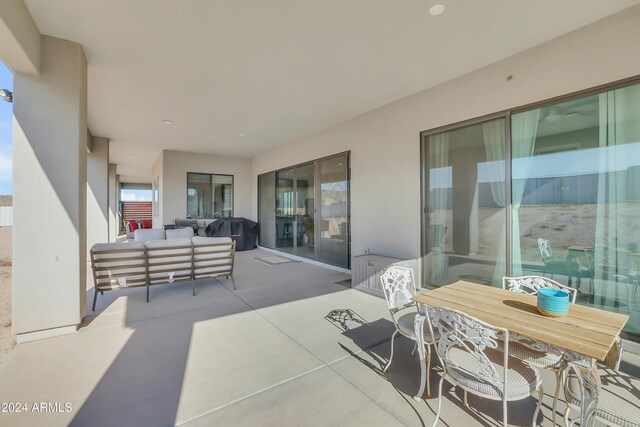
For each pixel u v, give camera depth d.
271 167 8.17
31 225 2.66
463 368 1.57
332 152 5.83
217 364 2.28
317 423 1.66
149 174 12.98
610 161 2.59
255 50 3.06
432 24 2.63
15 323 2.60
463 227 3.69
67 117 2.80
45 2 2.31
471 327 1.43
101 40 2.84
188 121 5.46
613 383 1.42
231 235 8.20
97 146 6.66
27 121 2.67
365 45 2.97
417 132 4.18
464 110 3.62
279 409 1.77
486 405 1.82
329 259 6.00
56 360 2.32
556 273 2.91
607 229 2.62
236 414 1.73
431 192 4.07
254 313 3.39
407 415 1.72
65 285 2.79
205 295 4.09
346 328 2.98
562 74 2.81
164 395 1.90
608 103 2.59
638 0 2.33
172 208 8.12
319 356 2.41
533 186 3.06
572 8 2.42
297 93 4.19
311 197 6.57
